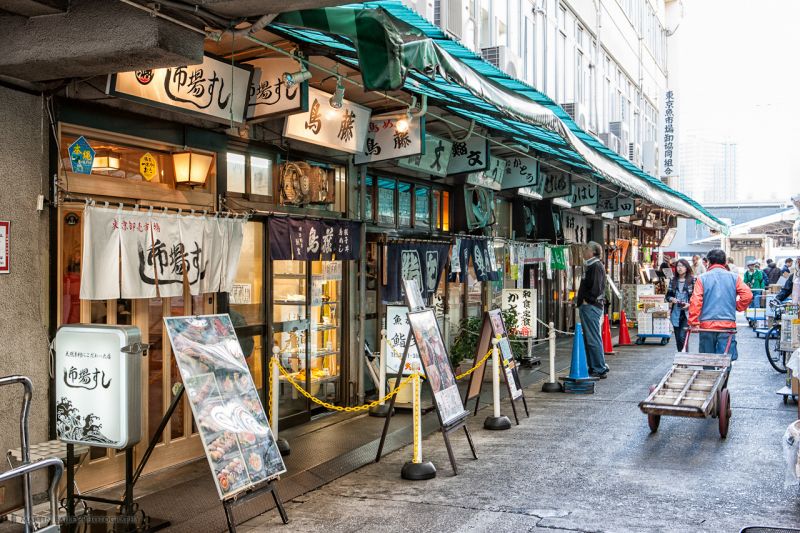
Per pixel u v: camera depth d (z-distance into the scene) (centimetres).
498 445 810
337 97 706
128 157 655
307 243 834
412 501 616
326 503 616
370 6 536
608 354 1630
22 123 559
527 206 1628
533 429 888
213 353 553
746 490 632
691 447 786
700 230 5525
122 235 596
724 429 820
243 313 809
